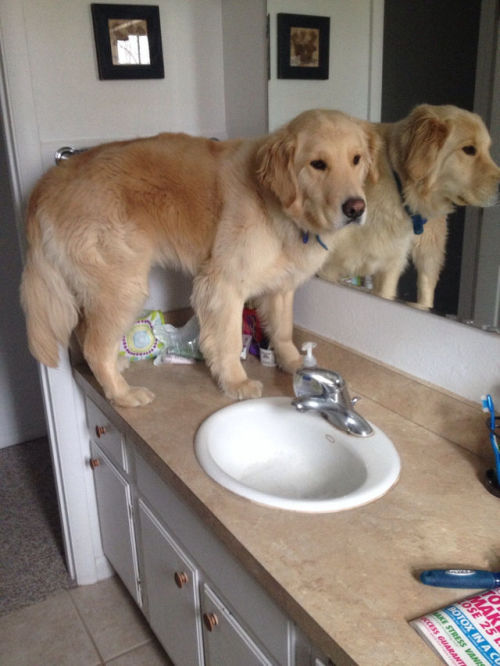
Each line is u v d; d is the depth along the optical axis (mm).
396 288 1261
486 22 967
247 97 1697
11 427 2928
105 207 1376
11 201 2678
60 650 1763
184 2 1681
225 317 1426
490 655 714
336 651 752
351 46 1251
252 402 1391
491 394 1123
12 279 2760
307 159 1210
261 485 1316
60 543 2217
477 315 1091
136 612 1899
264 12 1540
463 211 1061
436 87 1065
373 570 873
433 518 984
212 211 1406
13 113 1545
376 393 1371
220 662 1222
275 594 868
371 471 1107
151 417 1369
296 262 1389
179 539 1305
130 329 1660
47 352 1537
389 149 1192
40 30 1534
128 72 1649
